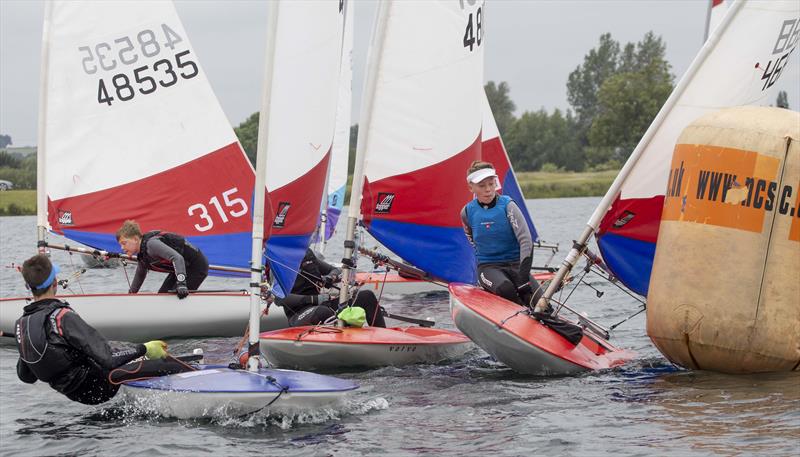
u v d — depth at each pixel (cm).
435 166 3741
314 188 3872
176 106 4509
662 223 3025
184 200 4525
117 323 3881
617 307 4753
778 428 2286
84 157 4431
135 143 4488
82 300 3856
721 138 2869
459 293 3244
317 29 3828
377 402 2684
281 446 2272
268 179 3709
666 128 3216
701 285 2870
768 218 2816
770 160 2812
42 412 2631
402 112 3700
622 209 3266
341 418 2530
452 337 3500
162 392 2536
